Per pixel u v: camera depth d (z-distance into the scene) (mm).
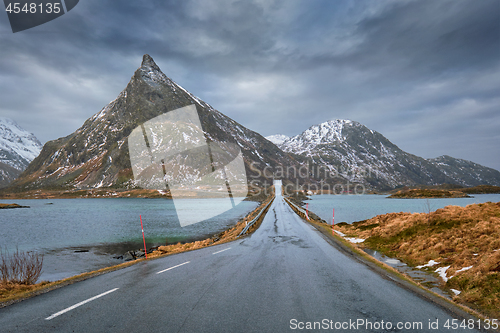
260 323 4340
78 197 196125
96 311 4852
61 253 23141
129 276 7742
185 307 5047
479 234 10750
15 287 6852
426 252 10727
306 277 7484
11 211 85875
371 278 7520
